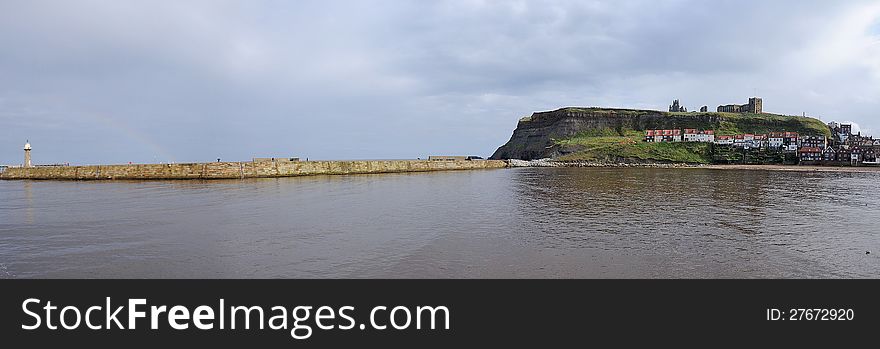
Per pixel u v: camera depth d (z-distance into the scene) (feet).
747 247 41.73
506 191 106.01
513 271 34.06
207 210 67.77
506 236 47.11
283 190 104.42
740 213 66.23
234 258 37.78
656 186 124.67
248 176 152.56
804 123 566.77
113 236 46.93
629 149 433.48
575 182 143.13
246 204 75.87
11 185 122.62
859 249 40.86
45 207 70.95
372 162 208.13
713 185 130.21
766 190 111.55
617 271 33.99
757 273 33.47
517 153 605.73
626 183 138.21
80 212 65.10
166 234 48.11
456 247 41.78
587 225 54.49
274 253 39.50
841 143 439.63
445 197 90.38
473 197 90.74
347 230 50.75
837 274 33.22
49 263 36.32
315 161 181.16
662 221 57.82
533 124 627.87
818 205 77.61
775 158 396.37
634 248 41.27
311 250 40.65
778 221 58.13
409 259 37.35
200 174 145.59
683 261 36.63
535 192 103.40
